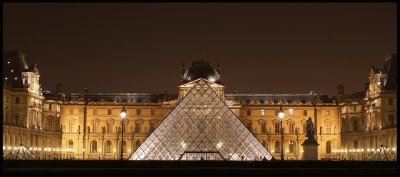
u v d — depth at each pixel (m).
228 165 99.50
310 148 117.44
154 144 141.25
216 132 144.38
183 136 143.75
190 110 145.88
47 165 100.88
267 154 139.75
